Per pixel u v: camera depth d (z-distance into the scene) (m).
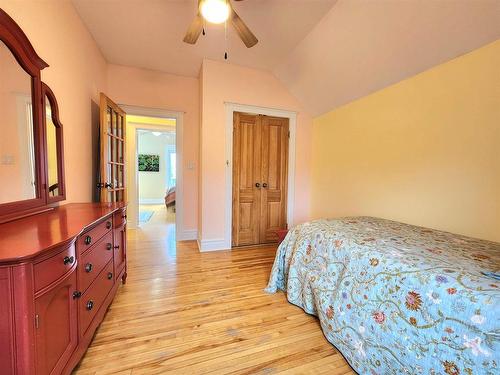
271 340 1.44
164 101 3.31
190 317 1.65
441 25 1.67
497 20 1.47
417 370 0.98
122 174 3.00
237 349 1.36
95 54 2.54
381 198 2.47
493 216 1.58
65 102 1.85
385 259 1.24
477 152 1.66
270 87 3.26
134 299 1.87
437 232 1.76
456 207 1.80
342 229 1.82
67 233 0.95
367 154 2.64
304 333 1.52
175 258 2.81
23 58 1.25
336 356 1.33
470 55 1.69
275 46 2.58
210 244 3.12
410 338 1.03
